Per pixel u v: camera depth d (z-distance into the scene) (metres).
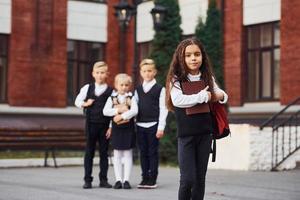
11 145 20.00
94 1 32.03
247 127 17.66
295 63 23.06
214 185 13.61
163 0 20.98
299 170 17.73
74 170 18.23
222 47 22.27
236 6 25.94
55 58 30.58
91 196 11.31
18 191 12.08
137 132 12.85
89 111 12.66
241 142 17.78
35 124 29.58
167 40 20.66
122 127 12.66
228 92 26.05
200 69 7.23
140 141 12.82
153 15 20.62
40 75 30.12
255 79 25.36
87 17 31.75
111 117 12.75
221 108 7.32
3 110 29.06
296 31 23.11
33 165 19.78
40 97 30.09
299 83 22.84
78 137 21.73
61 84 30.67
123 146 12.66
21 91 29.61
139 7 31.39
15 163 19.39
